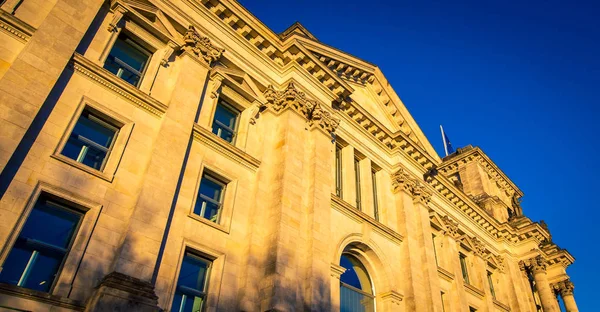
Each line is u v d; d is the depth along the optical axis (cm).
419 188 2936
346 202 2336
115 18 1792
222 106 2170
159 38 1967
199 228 1691
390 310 2302
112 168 1530
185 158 1780
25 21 1530
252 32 2341
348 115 2775
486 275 3531
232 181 1931
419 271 2556
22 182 1289
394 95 3253
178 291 1547
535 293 4150
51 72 1450
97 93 1619
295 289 1739
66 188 1378
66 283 1249
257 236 1841
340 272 2097
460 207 3669
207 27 2175
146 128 1708
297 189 2031
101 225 1402
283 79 2444
